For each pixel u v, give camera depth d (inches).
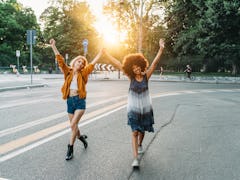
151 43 1742.1
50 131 262.8
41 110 383.2
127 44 1927.9
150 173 166.9
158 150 212.2
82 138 212.5
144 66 184.1
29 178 157.0
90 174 164.2
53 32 2373.3
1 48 2214.6
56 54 201.8
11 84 784.3
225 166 179.2
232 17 1135.0
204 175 164.4
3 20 2212.1
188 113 377.1
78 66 197.3
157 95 595.5
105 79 1275.8
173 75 1503.4
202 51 1288.1
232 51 1227.2
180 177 161.2
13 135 247.3
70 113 201.0
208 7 1178.6
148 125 185.2
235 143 232.2
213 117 348.8
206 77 1284.4
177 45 1485.0
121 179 157.8
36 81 979.9
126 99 510.0
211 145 226.2
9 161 183.3
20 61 2324.1
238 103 479.8
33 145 218.4
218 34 1200.8
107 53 203.2
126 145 223.8
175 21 1611.7
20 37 2363.4
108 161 186.5
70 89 198.8
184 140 241.0
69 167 174.6
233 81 1215.6
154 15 1750.7
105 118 331.9
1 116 337.1
